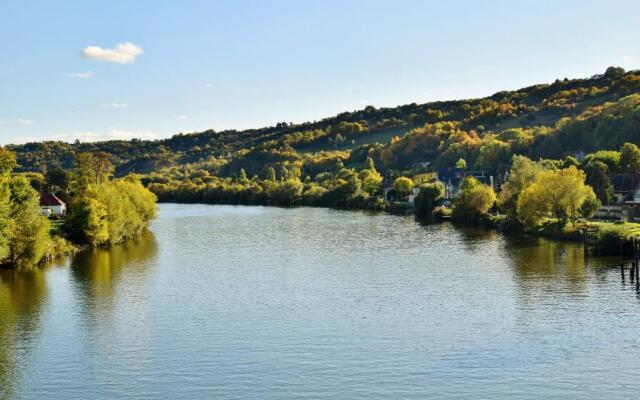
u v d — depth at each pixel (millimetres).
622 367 48000
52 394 46031
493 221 131750
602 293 68688
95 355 53688
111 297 73562
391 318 62562
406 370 48719
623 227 91625
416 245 109250
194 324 62094
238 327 60844
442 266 87875
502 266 85812
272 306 68375
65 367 51094
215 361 51750
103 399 45062
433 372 48156
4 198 83875
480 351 52281
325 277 83062
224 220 172000
